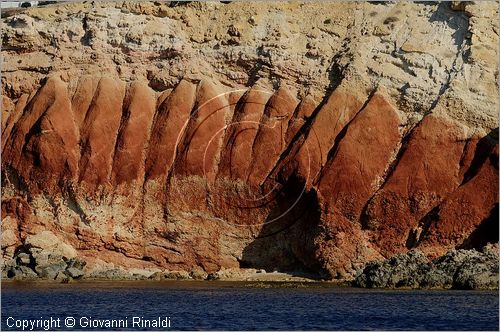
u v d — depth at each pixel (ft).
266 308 570.05
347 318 529.86
